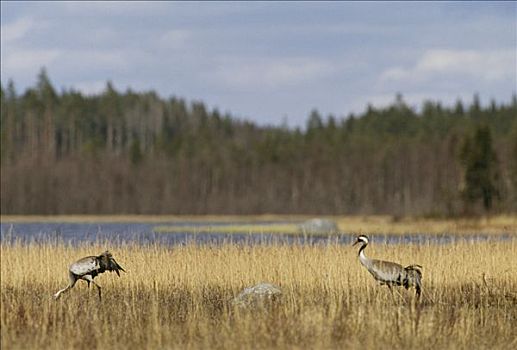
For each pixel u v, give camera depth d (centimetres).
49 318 6059
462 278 8625
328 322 5547
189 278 8688
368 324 5609
